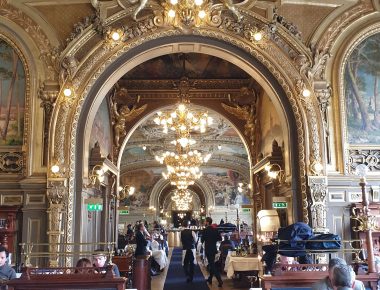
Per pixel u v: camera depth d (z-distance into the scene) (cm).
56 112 1050
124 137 1653
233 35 1112
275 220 1228
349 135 1092
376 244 1022
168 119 1642
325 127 1086
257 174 1600
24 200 1027
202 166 3147
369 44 1130
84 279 573
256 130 1631
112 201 1587
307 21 1133
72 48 1072
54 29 1098
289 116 1108
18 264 992
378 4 1125
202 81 1675
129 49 1104
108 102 1534
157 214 3519
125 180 3509
